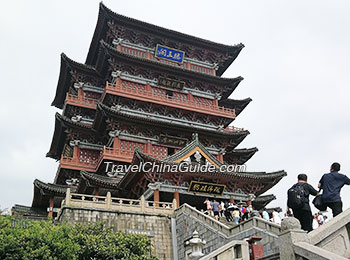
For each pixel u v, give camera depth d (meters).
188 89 64.50
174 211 35.31
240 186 44.84
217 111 63.78
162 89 62.53
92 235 22.73
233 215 32.44
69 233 22.03
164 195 41.72
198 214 31.55
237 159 64.25
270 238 22.47
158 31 63.94
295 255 9.67
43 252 18.92
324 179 12.78
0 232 19.48
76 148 56.47
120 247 22.69
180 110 61.47
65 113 61.34
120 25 62.50
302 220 12.74
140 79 61.03
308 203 12.69
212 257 16.19
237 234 25.67
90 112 60.94
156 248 32.75
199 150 42.75
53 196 46.31
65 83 66.12
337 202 12.25
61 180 56.84
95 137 58.19
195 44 67.62
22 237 19.38
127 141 54.09
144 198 36.59
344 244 10.56
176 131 56.66
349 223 10.89
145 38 65.00
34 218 41.19
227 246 16.66
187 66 67.62
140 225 33.19
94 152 57.91
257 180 44.19
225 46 68.69
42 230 20.52
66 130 56.47
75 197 48.44
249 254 16.38
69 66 60.44
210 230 29.03
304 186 12.94
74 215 31.20
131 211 33.41
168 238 33.72
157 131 55.94
